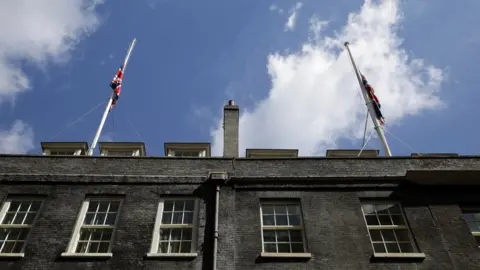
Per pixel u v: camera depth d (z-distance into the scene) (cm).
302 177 1573
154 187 1553
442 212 1481
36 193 1519
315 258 1327
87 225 1432
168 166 1658
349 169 1656
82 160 1675
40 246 1348
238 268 1301
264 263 1314
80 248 1374
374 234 1426
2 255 1305
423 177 1552
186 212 1489
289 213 1498
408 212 1480
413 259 1323
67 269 1283
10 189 1523
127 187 1552
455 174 1538
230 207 1480
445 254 1345
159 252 1359
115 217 1472
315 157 1695
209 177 1575
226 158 1697
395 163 1683
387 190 1554
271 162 1681
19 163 1648
